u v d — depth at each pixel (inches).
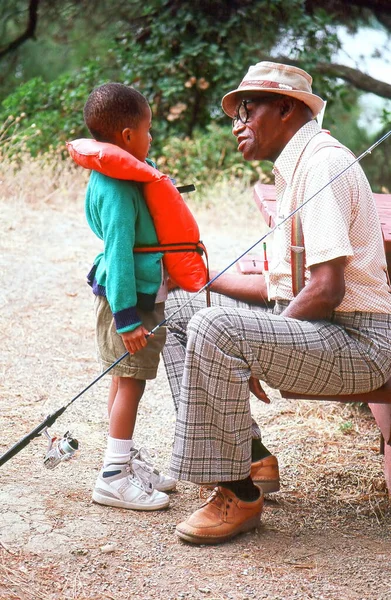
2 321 213.5
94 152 118.6
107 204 118.7
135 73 446.6
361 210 112.7
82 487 133.7
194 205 366.3
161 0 449.1
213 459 113.3
